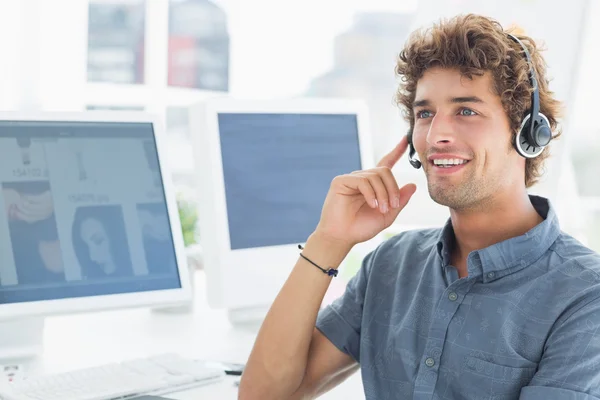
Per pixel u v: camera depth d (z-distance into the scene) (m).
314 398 1.40
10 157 1.53
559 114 1.30
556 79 3.08
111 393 1.32
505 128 1.19
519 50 1.20
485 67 1.17
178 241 1.65
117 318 1.90
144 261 1.61
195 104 1.77
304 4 3.59
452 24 1.22
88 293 1.55
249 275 1.75
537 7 3.08
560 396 1.05
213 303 1.73
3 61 2.62
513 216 1.21
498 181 1.18
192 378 1.41
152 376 1.40
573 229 3.53
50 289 1.52
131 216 1.61
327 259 1.35
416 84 1.28
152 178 1.65
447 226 1.27
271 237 1.78
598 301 1.10
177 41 3.54
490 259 1.18
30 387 1.33
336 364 1.39
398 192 1.35
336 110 1.89
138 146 1.64
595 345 1.07
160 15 3.40
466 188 1.17
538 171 1.28
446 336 1.20
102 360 1.57
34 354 1.58
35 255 1.52
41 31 2.72
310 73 3.63
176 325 1.85
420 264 1.33
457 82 1.18
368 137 1.93
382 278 1.37
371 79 3.59
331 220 1.35
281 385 1.33
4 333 1.57
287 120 1.83
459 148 1.17
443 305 1.21
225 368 1.49
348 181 1.34
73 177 1.57
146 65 3.42
